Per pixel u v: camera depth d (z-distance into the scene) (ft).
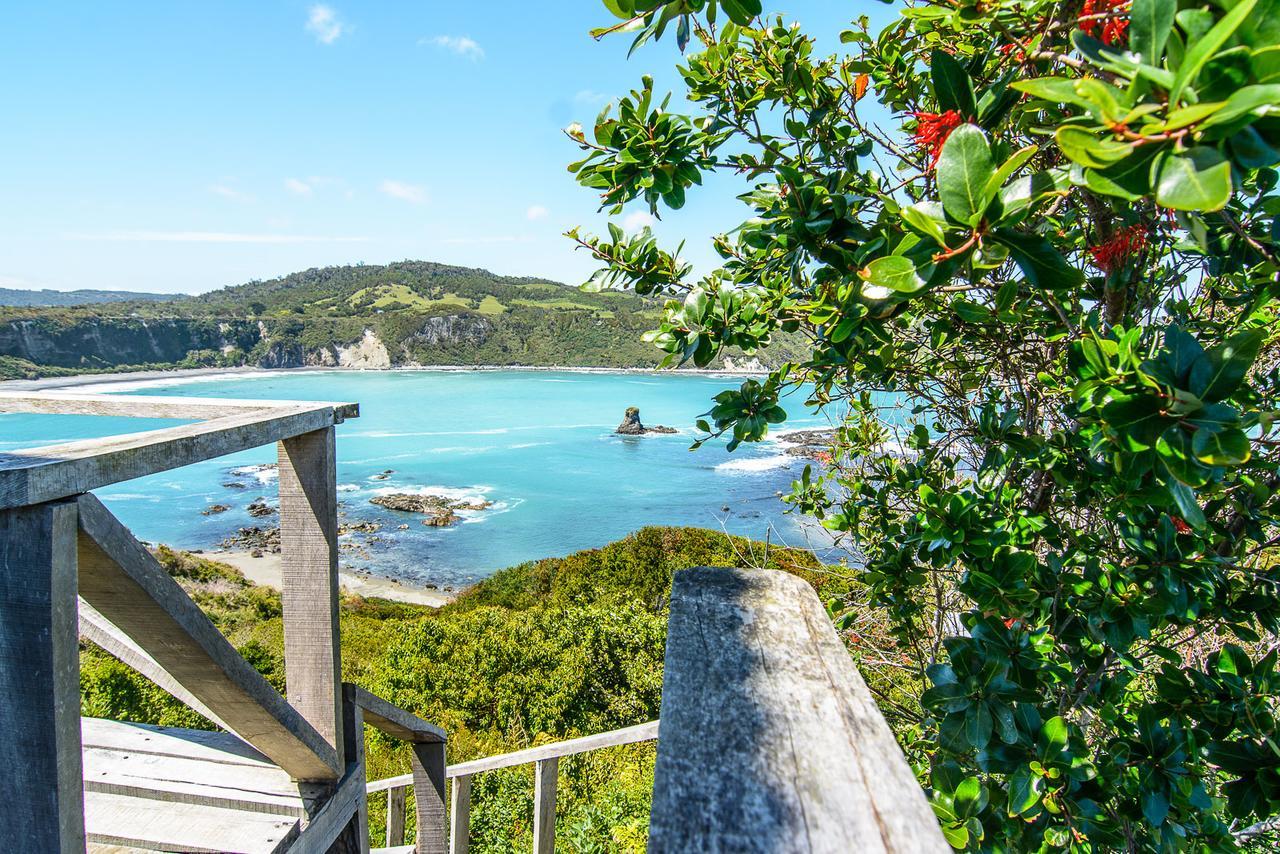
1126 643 5.13
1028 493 7.24
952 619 9.04
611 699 43.11
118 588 4.18
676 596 3.10
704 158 7.09
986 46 5.63
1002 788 4.99
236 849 5.88
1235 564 5.47
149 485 183.11
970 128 2.96
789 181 5.60
